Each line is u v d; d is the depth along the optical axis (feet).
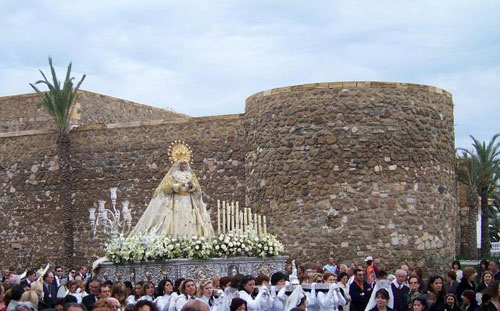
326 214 102.89
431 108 107.24
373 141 103.35
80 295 63.72
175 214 78.64
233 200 114.01
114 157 122.01
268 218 106.42
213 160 115.75
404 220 103.35
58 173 125.80
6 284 61.52
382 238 102.27
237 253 76.02
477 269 83.20
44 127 142.41
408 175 104.22
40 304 62.28
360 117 103.55
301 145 104.68
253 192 109.40
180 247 74.33
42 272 84.17
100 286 58.65
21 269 127.13
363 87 103.96
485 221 173.58
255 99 110.22
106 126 122.93
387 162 103.50
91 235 122.42
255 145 109.70
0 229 129.29
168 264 73.67
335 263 101.86
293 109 105.40
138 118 152.97
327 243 102.63
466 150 163.43
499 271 67.51
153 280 74.23
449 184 109.81
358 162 103.09
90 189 123.13
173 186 79.25
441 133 108.58
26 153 128.36
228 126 115.34
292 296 57.00
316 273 65.62
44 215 126.41
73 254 123.24
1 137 130.21
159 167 119.14
